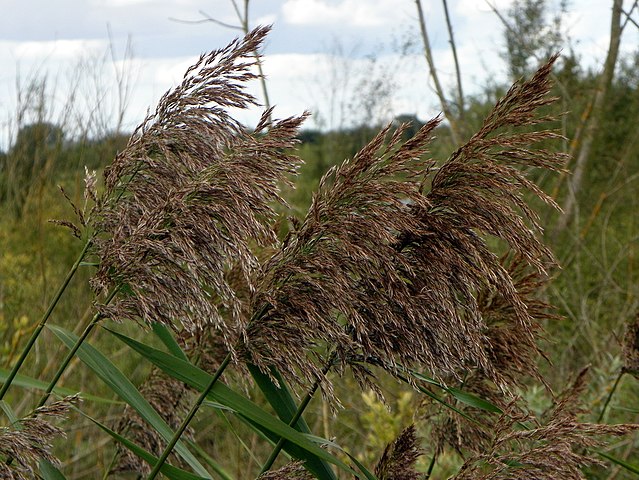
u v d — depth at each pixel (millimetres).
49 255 7590
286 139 2381
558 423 2354
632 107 10789
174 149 2512
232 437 5914
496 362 2844
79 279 6953
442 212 2365
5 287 6566
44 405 2484
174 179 2541
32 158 8602
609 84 8617
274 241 2465
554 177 9133
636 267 9094
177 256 2311
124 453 3211
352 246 2252
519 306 2377
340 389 6590
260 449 5922
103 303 2529
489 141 2324
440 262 2332
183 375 2461
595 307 7715
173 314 2359
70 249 7477
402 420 5016
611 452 4422
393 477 2594
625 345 3646
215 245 2293
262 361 2375
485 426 2867
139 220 2434
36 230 7652
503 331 2816
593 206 10203
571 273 8500
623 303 8023
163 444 3225
